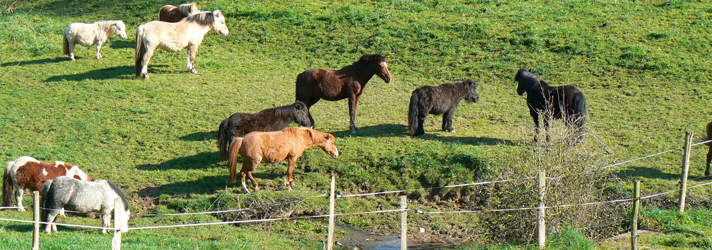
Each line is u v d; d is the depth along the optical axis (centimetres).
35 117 1881
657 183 1311
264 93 2047
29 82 2156
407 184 1404
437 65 2214
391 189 1402
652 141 1568
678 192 1249
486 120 1788
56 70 2258
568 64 2130
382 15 2570
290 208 1302
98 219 1279
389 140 1614
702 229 1088
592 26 2358
